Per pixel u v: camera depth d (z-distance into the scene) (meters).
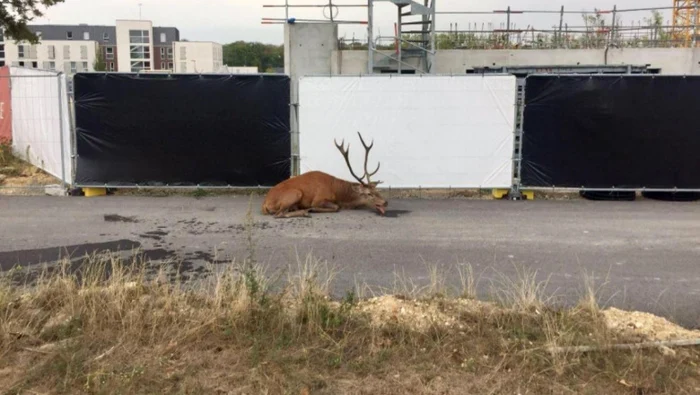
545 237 7.84
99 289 5.00
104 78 10.17
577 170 10.30
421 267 6.48
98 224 8.30
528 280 5.92
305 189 9.00
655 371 3.93
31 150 13.37
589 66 15.91
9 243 7.29
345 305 4.70
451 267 6.49
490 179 10.40
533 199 10.48
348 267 6.47
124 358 4.06
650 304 5.44
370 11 16.95
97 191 10.52
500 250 7.20
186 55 108.88
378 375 3.90
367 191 9.25
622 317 4.87
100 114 10.25
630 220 8.88
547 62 18.86
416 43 17.88
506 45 19.41
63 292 5.00
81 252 6.94
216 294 4.89
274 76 10.21
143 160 10.39
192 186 10.48
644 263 6.73
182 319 4.57
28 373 3.86
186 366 3.98
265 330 4.41
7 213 8.91
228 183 10.50
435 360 4.08
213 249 7.11
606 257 6.95
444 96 10.16
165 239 7.56
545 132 10.23
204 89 10.23
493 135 10.27
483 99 10.16
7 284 5.43
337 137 10.31
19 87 14.03
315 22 18.59
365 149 9.41
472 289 5.55
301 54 18.70
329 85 10.16
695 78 9.95
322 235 7.82
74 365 3.93
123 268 6.07
